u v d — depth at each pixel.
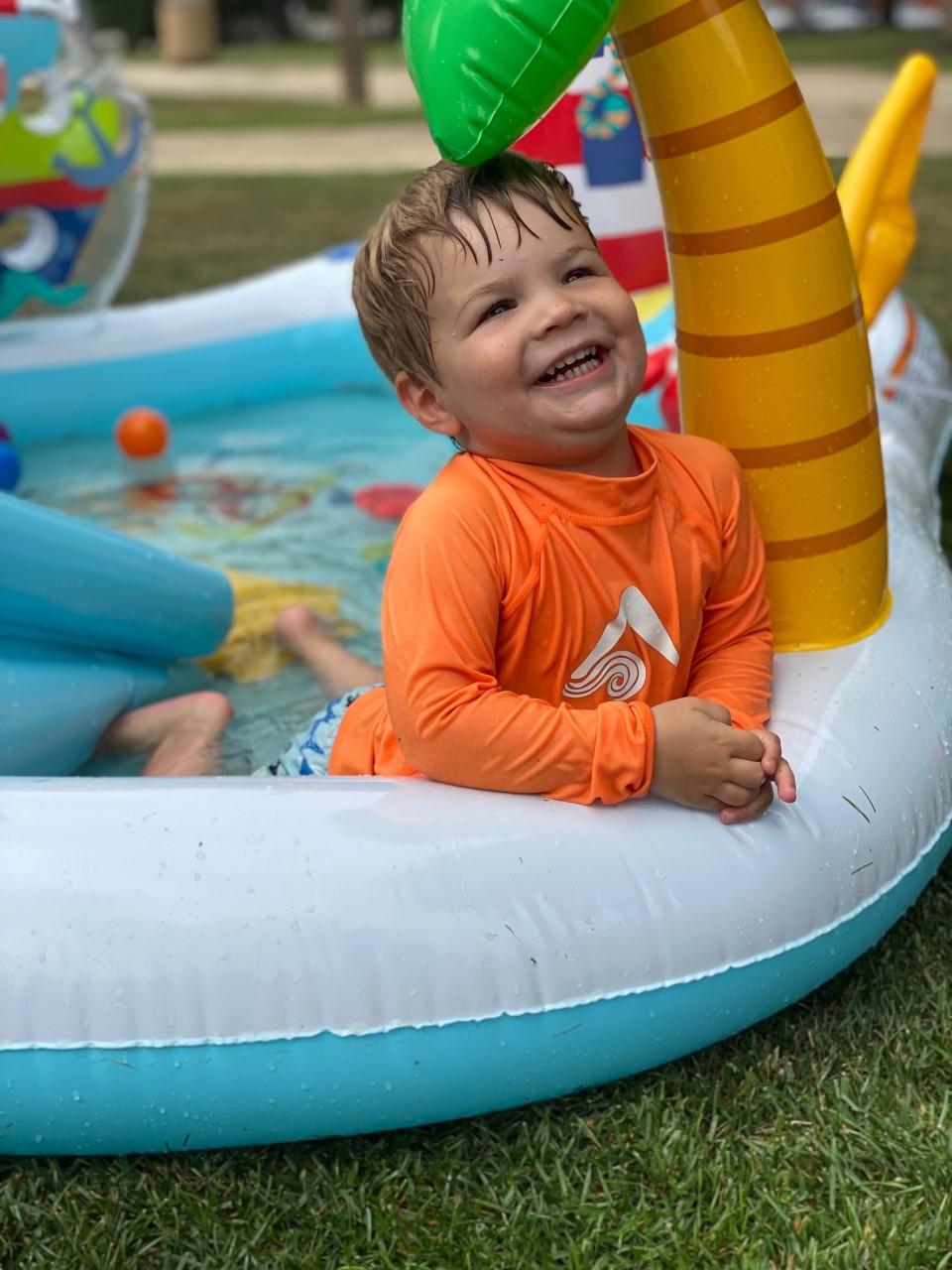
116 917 1.47
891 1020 1.67
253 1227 1.46
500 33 1.44
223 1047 1.47
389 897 1.49
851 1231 1.40
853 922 1.65
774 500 1.87
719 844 1.58
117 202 4.00
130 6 24.61
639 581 1.64
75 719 2.14
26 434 3.81
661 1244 1.41
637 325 1.58
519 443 1.58
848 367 1.83
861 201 2.66
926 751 1.79
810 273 1.78
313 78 18.11
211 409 4.13
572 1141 1.54
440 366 1.58
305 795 1.57
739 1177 1.47
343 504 3.35
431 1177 1.52
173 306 4.15
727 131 1.72
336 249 4.49
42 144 3.79
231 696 2.44
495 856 1.52
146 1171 1.55
